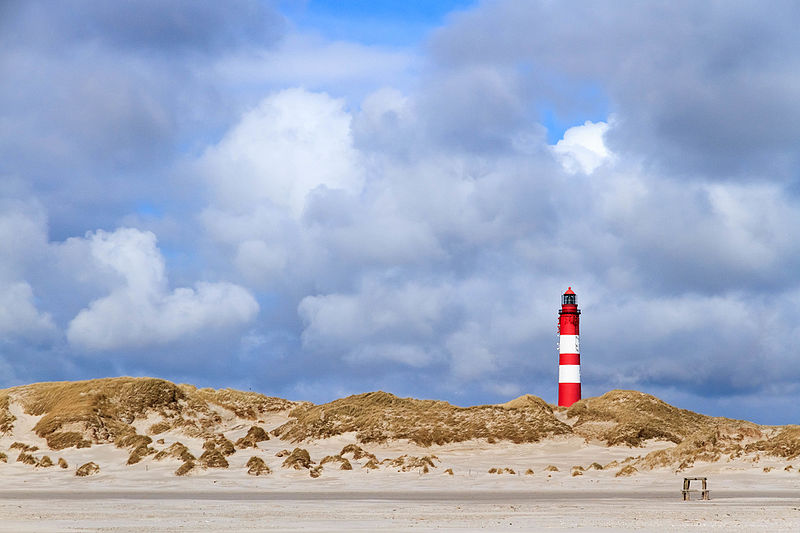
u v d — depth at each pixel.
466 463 101.94
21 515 46.69
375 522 42.66
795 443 84.94
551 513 48.00
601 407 132.75
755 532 37.50
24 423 128.50
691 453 89.25
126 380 142.88
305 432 126.75
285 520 43.94
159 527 39.91
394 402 137.62
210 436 120.50
